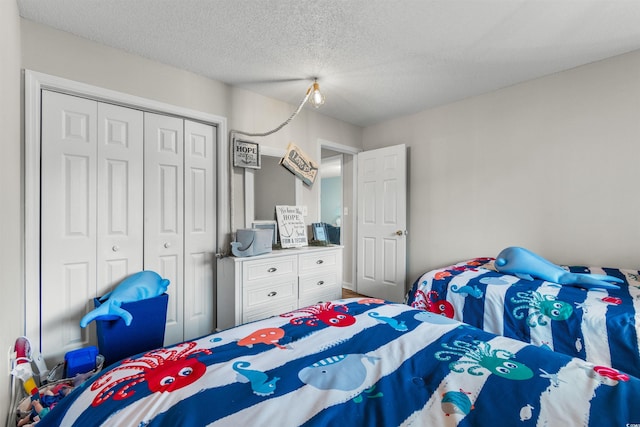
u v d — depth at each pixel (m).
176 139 2.42
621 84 2.20
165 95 2.30
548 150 2.53
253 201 2.85
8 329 1.30
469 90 2.82
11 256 1.39
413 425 0.63
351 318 1.28
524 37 1.97
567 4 1.65
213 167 2.64
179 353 0.96
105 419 0.65
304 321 1.25
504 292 1.88
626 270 2.09
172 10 1.71
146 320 1.92
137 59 2.17
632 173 2.17
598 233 2.31
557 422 0.61
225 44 2.06
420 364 0.89
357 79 2.59
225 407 0.68
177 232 2.42
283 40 2.02
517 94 2.69
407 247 3.50
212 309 2.61
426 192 3.34
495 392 0.72
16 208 1.55
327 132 3.53
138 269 2.21
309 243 3.13
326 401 0.71
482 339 1.05
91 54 1.99
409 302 2.31
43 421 0.73
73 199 1.95
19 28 1.69
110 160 2.10
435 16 1.76
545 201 2.55
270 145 2.97
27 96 1.75
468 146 3.01
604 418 0.61
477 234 2.96
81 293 1.98
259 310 2.42
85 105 2.01
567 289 1.82
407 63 2.32
